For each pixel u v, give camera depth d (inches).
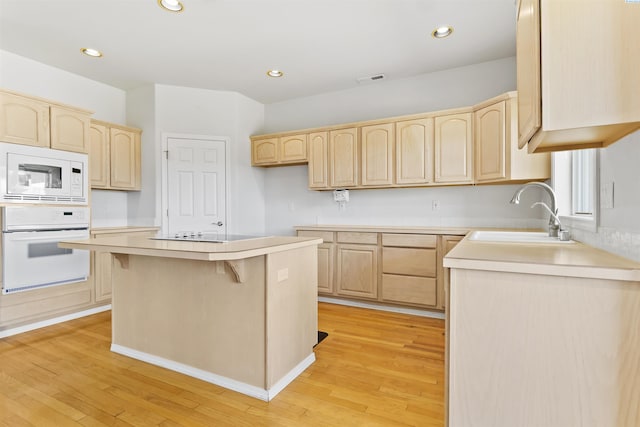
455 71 140.9
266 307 72.9
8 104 107.6
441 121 129.8
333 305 146.6
